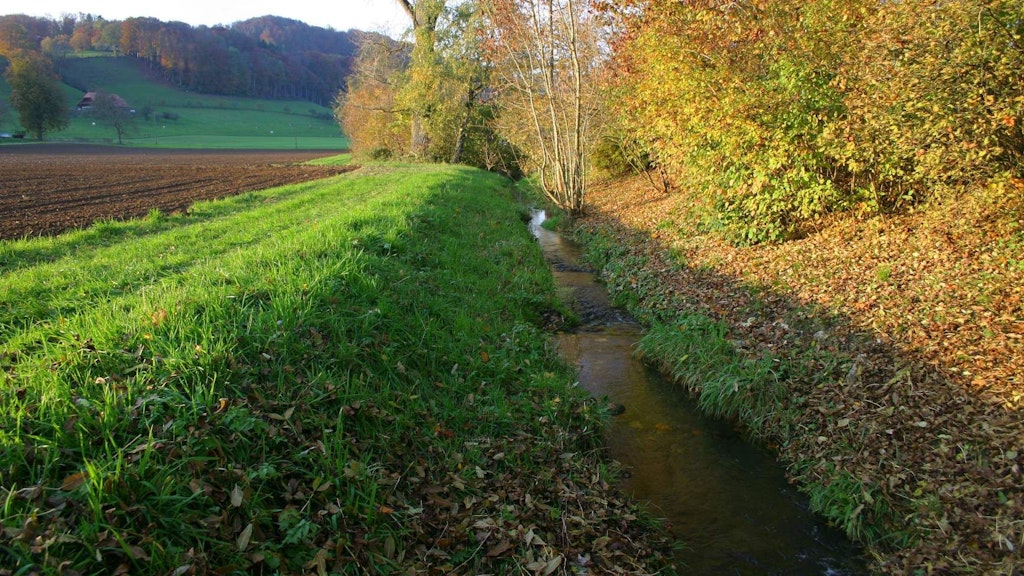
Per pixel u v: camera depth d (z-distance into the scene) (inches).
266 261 265.4
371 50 1433.3
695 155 475.8
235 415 142.1
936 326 248.5
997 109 267.9
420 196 537.3
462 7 1280.8
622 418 242.8
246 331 181.6
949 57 271.6
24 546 96.2
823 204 401.7
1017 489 163.8
